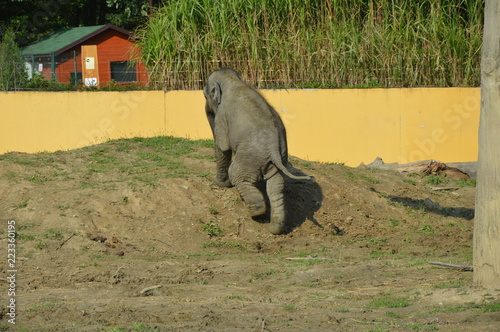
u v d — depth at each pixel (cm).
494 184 1412
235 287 1577
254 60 3369
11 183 2309
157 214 2197
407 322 1262
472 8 3569
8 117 3219
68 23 6712
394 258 1912
